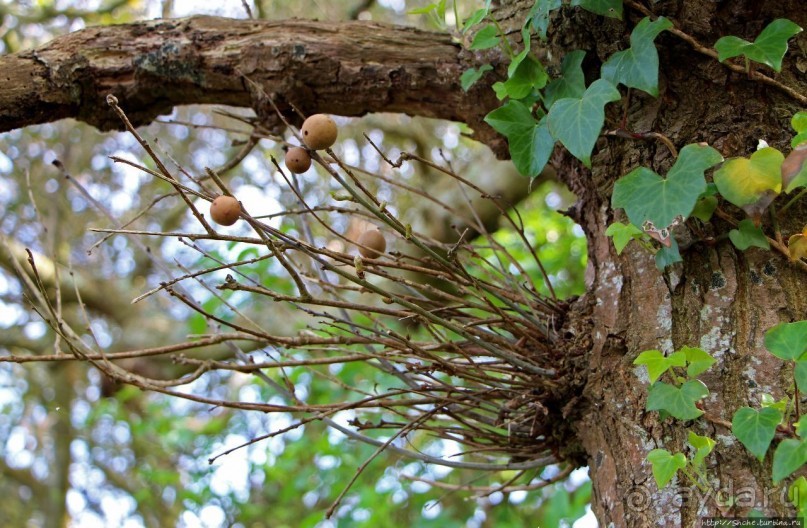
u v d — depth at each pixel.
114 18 3.32
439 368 1.51
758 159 1.40
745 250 1.46
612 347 1.49
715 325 1.45
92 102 1.61
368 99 1.62
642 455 1.46
